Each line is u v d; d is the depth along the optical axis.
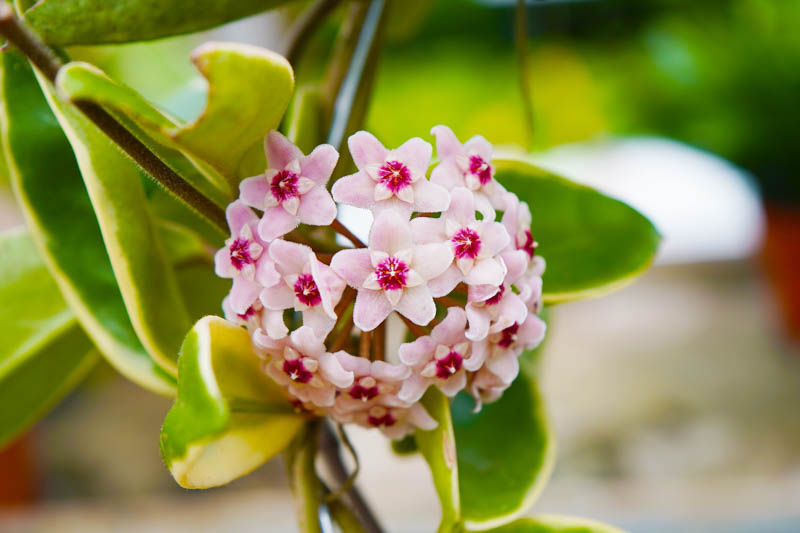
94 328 0.31
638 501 0.57
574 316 0.94
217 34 0.69
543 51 0.84
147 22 0.29
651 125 0.83
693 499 0.56
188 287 0.34
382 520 0.55
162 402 0.82
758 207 0.83
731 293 0.96
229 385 0.29
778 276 0.81
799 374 0.76
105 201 0.30
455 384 0.28
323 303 0.27
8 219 0.81
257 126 0.27
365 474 0.66
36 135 0.32
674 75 0.79
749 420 0.69
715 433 0.68
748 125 0.79
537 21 0.85
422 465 0.67
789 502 0.53
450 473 0.29
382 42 0.34
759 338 0.84
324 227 0.31
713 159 0.85
